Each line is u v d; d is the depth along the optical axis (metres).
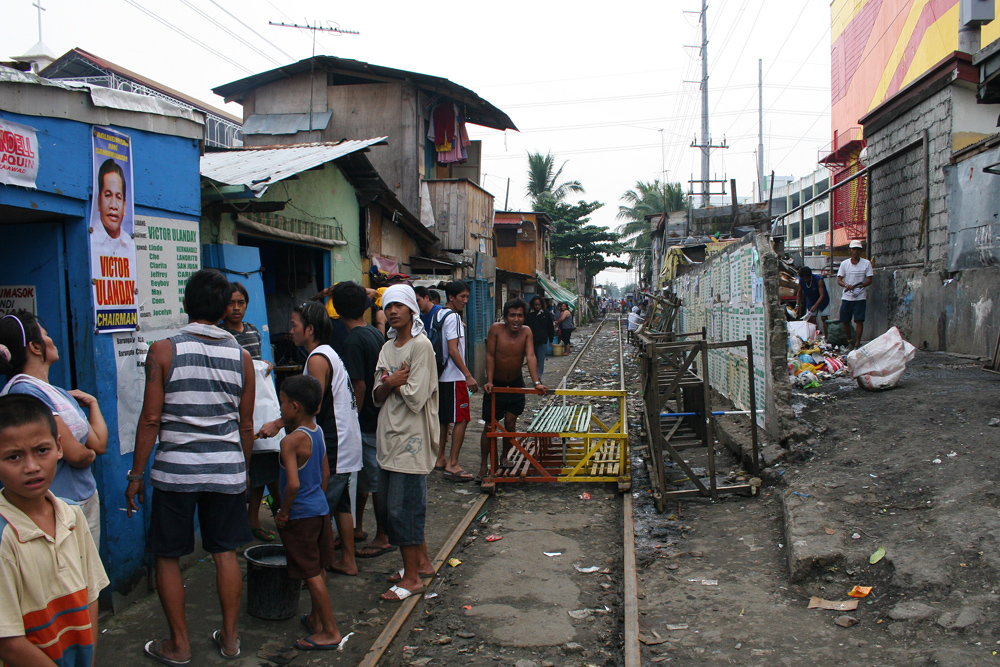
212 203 6.17
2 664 2.37
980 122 9.98
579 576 5.07
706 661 3.69
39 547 2.46
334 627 4.04
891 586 4.06
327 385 4.79
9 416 2.38
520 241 31.95
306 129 16.22
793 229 37.69
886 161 12.27
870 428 6.35
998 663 3.23
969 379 7.56
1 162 3.66
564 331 24.28
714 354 10.76
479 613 4.50
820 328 13.16
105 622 4.24
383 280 10.68
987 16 10.36
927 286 10.48
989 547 4.02
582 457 7.39
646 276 52.97
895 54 24.77
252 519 5.54
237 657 3.86
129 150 4.66
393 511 4.61
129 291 4.62
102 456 4.32
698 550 5.20
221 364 3.79
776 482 6.15
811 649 3.66
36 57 16.77
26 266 4.32
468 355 15.84
